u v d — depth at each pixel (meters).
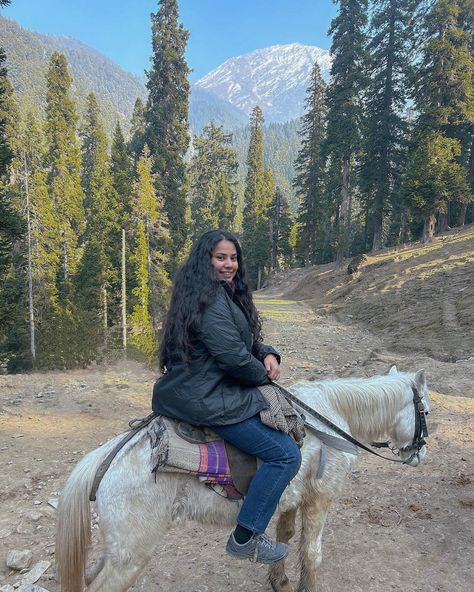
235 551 3.07
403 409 3.97
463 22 34.16
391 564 4.32
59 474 6.25
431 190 31.75
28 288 30.16
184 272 3.04
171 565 4.34
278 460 2.99
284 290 49.31
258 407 2.98
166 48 44.53
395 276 28.73
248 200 75.56
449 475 6.03
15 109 44.53
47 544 4.69
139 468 2.91
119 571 2.88
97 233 35.94
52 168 54.59
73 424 8.30
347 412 3.80
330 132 41.59
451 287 23.03
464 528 4.87
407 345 17.12
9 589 4.03
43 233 33.44
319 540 3.61
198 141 84.00
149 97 46.28
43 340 26.30
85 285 35.72
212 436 3.05
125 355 18.12
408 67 37.59
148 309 33.75
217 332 2.79
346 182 42.50
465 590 3.99
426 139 31.70
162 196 40.25
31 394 10.39
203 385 2.88
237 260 3.16
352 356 16.34
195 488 2.97
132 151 55.72
